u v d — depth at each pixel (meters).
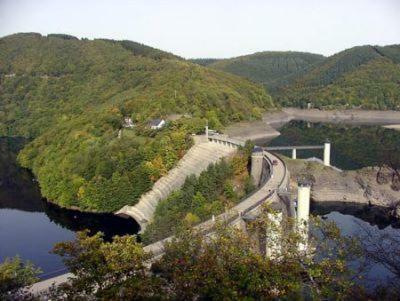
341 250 42.34
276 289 37.59
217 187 120.31
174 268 38.78
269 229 49.69
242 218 82.50
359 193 149.88
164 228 99.12
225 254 40.06
